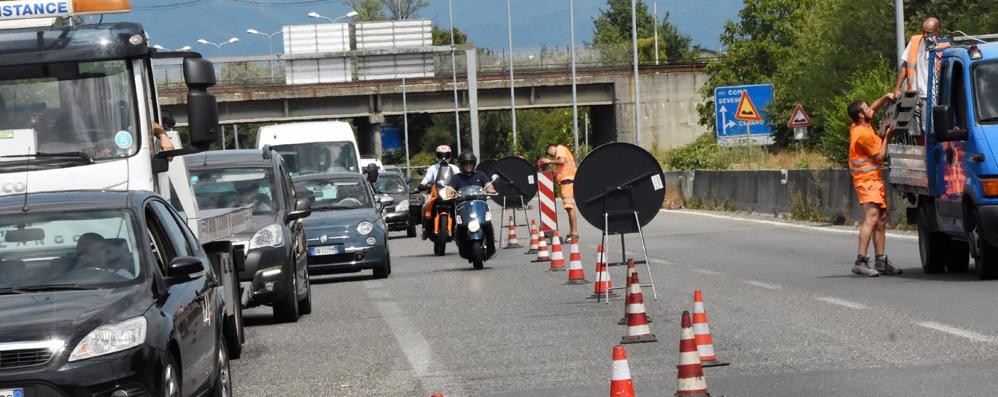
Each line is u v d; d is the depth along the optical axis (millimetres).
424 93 101938
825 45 61656
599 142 110125
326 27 92875
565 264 28078
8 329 9750
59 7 17094
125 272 11000
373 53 91188
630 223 19875
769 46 97375
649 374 13055
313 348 16719
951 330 14750
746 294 19828
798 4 97500
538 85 101688
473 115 88062
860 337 14664
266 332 18953
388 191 48906
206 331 11789
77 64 16391
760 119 50312
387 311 20531
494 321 18219
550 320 18000
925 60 22766
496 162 37156
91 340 9766
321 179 29875
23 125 16234
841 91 60844
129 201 11836
